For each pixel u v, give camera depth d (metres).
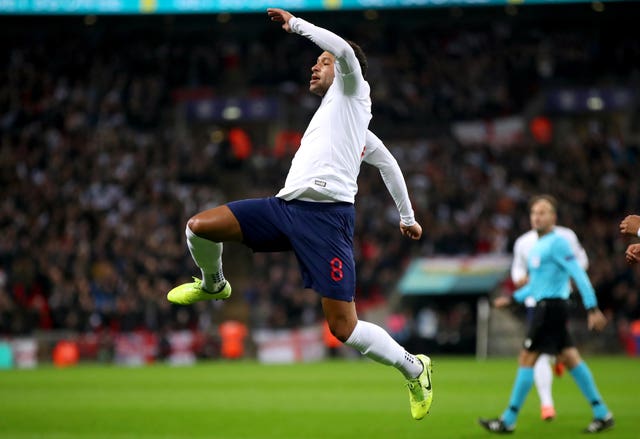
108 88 79.19
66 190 67.88
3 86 77.88
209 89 79.94
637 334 55.22
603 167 69.31
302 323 58.06
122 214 66.06
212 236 13.28
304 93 78.81
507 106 77.19
